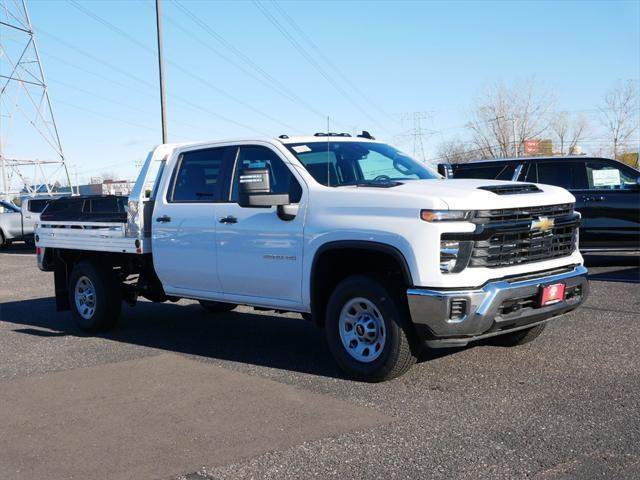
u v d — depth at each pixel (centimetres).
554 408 492
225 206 688
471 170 1320
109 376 636
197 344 764
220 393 566
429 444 436
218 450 442
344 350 588
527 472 388
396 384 568
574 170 1233
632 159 4675
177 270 741
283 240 629
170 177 756
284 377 609
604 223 1202
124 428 492
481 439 440
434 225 524
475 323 526
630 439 428
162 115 2767
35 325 932
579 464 395
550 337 705
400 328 552
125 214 841
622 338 689
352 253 596
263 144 672
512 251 551
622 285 1023
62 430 494
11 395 588
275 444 447
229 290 698
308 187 619
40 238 911
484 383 559
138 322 923
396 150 730
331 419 490
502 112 5544
